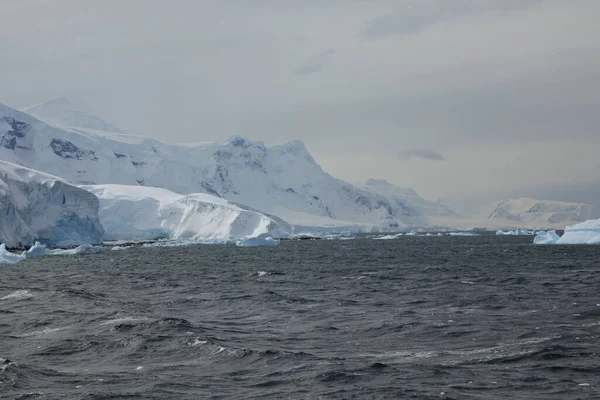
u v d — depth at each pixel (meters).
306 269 154.00
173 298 96.56
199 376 49.44
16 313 78.69
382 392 44.69
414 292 99.56
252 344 60.75
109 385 47.19
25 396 44.31
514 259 177.00
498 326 66.94
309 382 47.34
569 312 75.31
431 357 54.75
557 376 47.81
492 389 45.09
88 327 68.25
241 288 110.12
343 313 79.00
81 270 157.62
